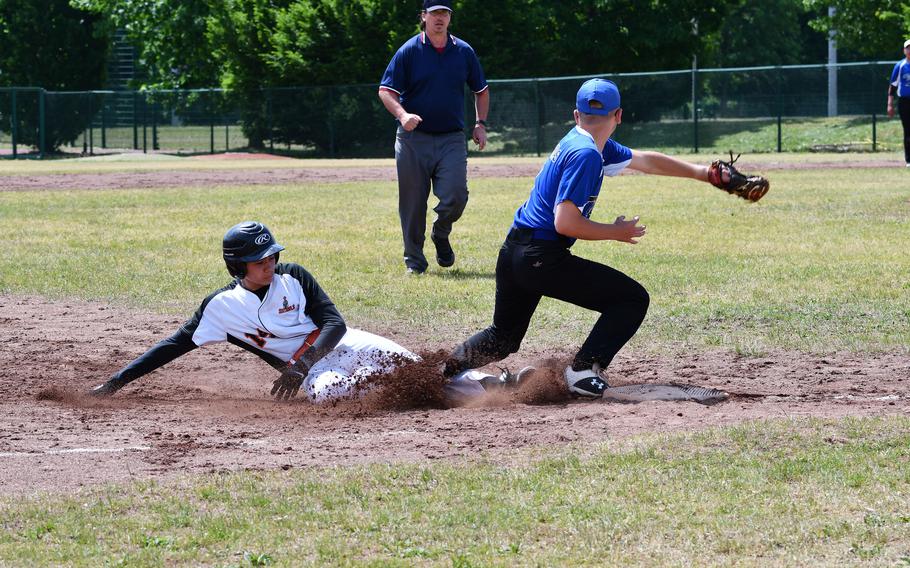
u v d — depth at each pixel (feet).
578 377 48.91
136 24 335.47
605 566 29.89
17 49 316.40
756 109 263.29
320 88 278.87
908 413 45.52
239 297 48.70
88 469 39.47
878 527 32.17
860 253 90.43
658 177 183.21
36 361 59.62
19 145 283.38
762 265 85.35
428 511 34.04
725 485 35.99
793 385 52.44
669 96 264.93
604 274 48.49
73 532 32.68
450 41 82.79
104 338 65.62
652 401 48.60
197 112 291.79
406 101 82.79
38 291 79.77
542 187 47.37
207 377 57.11
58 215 128.16
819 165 198.80
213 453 41.55
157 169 221.66
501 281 49.29
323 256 93.66
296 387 48.44
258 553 30.96
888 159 212.64
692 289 76.28
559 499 34.96
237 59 295.48
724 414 45.85
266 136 286.46
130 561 30.45
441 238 86.12
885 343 60.59
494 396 50.80
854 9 325.01
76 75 322.14
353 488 36.40
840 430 42.14
